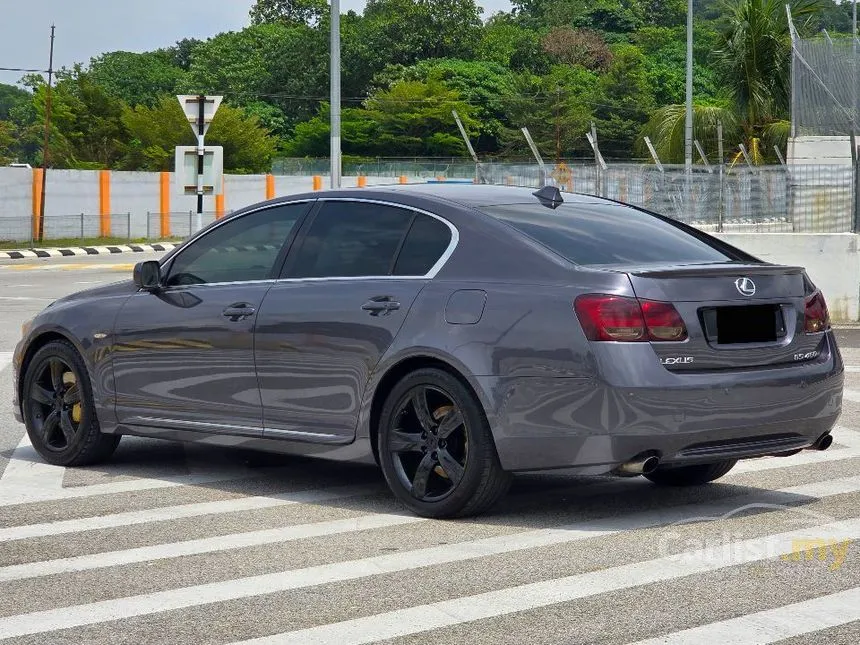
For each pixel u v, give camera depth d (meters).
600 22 140.00
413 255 6.78
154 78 123.62
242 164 92.19
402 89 104.56
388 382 6.68
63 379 8.21
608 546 5.85
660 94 117.88
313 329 6.89
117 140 95.19
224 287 7.46
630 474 6.10
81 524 6.50
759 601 4.93
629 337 6.00
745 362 6.29
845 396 11.23
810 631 4.55
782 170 20.45
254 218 7.56
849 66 23.64
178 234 53.53
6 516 6.69
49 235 49.19
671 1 145.25
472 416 6.29
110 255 42.06
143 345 7.70
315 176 58.84
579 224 6.80
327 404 6.88
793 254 17.56
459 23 121.94
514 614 4.80
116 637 4.61
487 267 6.47
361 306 6.75
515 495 7.11
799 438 6.55
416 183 7.36
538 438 6.13
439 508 6.45
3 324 18.69
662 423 5.99
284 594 5.14
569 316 6.08
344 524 6.42
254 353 7.16
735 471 7.86
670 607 4.86
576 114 105.94
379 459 6.75
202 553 5.85
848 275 17.44
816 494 7.10
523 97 107.00
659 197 23.25
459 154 104.94
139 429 7.80
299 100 117.50
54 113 95.69
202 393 7.45
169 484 7.55
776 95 47.44
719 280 6.29
